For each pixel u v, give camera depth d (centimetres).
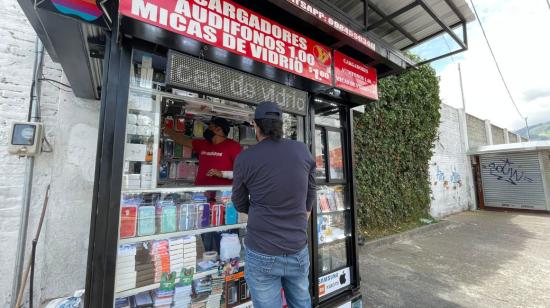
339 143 291
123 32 142
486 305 311
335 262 282
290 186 153
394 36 293
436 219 808
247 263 158
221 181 276
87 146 294
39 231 250
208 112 262
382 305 311
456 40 262
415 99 750
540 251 515
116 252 140
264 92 198
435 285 363
